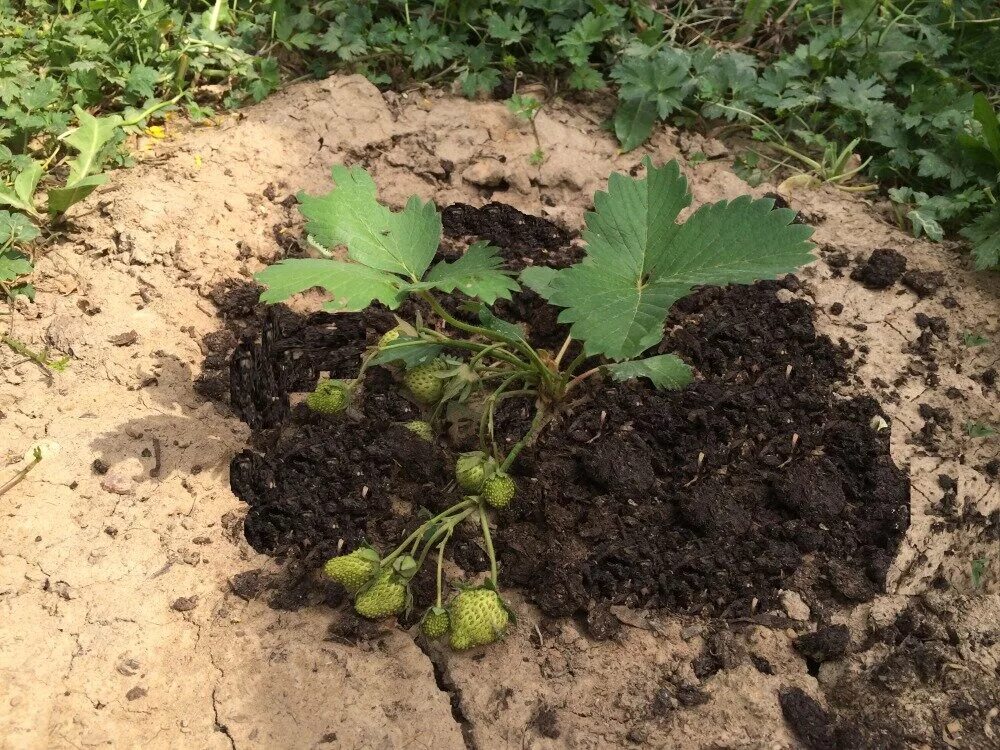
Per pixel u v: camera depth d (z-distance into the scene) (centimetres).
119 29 68
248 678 43
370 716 42
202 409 52
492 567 45
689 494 49
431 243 48
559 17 70
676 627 46
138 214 58
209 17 71
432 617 43
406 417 52
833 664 45
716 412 53
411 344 49
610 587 47
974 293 60
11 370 53
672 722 43
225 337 56
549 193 64
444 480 50
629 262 45
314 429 51
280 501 49
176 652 43
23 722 40
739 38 75
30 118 62
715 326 56
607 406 52
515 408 53
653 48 70
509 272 52
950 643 46
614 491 49
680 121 69
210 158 62
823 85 70
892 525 49
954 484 51
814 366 55
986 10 73
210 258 58
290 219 61
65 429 50
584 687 44
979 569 49
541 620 46
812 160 67
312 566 47
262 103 68
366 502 49
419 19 70
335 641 44
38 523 47
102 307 55
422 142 65
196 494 49
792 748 42
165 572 46
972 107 65
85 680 42
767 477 50
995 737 43
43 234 58
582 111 69
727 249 43
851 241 62
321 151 64
